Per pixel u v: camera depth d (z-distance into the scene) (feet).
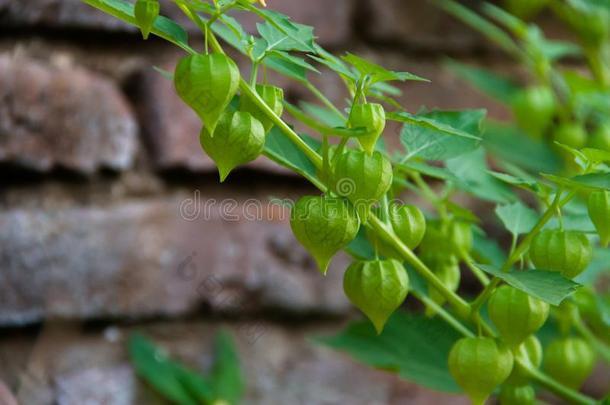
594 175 2.63
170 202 4.16
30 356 3.96
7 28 3.97
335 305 4.43
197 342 4.23
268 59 2.89
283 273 4.33
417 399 4.52
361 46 4.69
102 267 4.03
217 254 4.23
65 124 3.98
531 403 3.02
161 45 4.21
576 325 3.38
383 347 3.58
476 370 2.77
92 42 4.11
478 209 4.71
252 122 2.63
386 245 2.90
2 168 3.94
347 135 2.48
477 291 4.71
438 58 4.90
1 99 3.89
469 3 5.05
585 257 2.79
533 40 4.42
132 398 4.08
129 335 4.12
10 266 3.91
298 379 4.36
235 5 2.57
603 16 4.48
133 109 4.15
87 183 4.05
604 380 4.88
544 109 4.32
